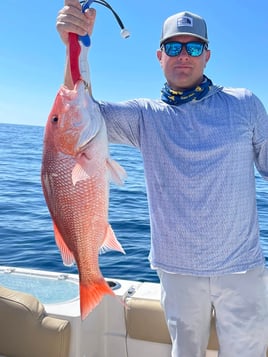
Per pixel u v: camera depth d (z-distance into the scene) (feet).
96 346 4.68
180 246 3.73
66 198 3.21
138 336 4.68
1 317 4.38
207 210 3.65
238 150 3.71
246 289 3.69
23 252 10.24
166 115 3.83
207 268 3.68
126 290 4.95
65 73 3.34
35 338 4.24
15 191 20.24
